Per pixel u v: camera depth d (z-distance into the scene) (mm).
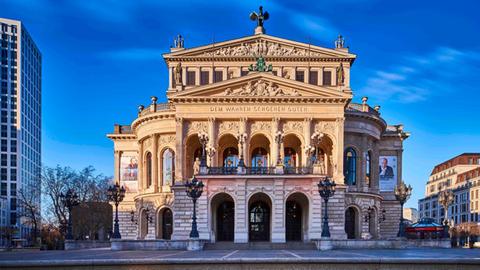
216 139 79062
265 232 76562
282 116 78812
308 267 36031
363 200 83688
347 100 79000
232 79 78750
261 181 70062
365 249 59594
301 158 79562
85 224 116062
